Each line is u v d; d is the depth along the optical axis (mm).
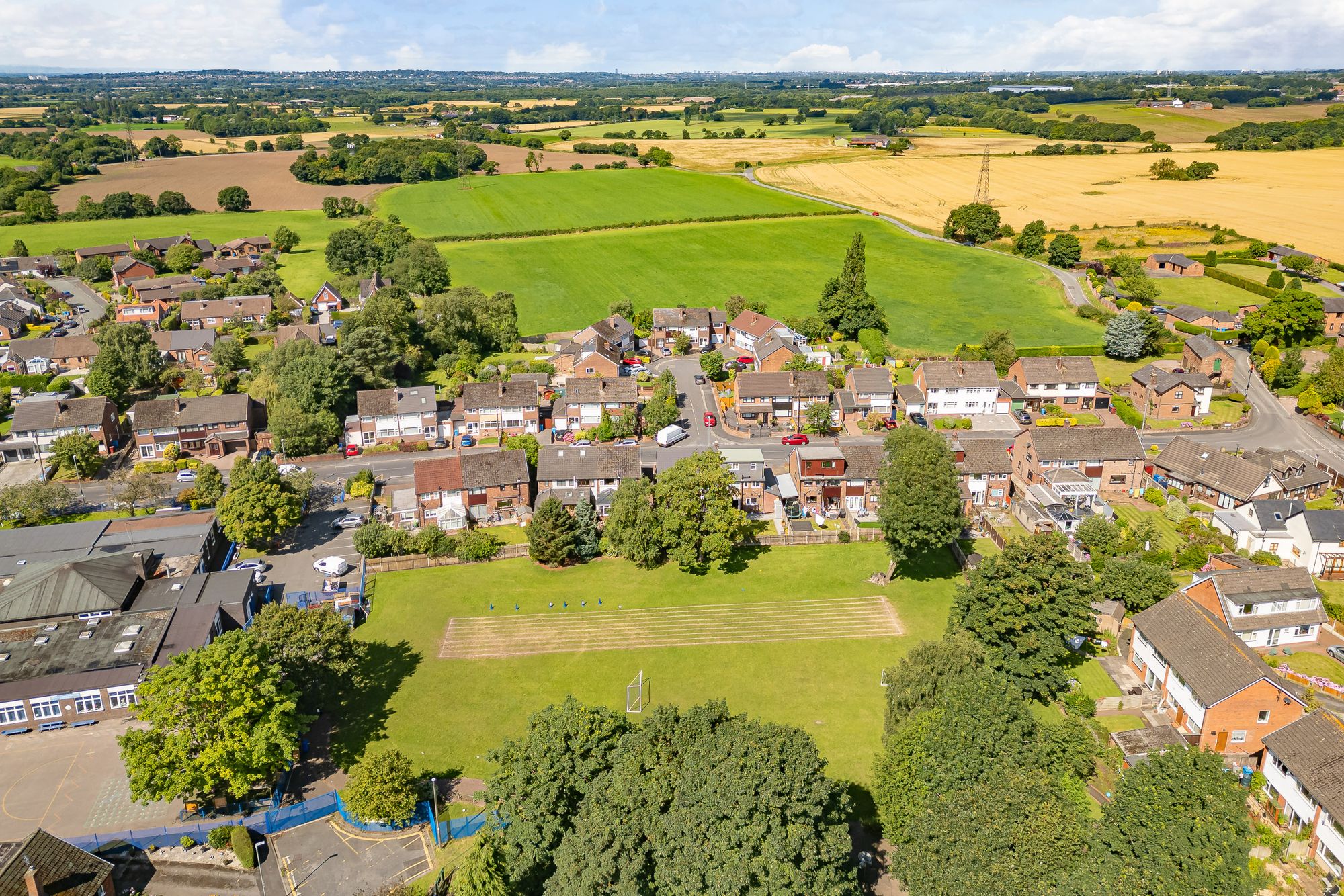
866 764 75312
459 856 66375
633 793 57250
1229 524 109062
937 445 101188
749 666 89188
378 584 105250
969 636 81875
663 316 189625
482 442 146625
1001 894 51844
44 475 133000
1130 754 73250
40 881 58469
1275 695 72375
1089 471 123375
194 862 66125
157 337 180000
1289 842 65250
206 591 94125
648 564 108438
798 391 148875
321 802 71000
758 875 51281
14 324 191500
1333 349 171375
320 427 141500
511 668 89750
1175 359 176875
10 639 86500
